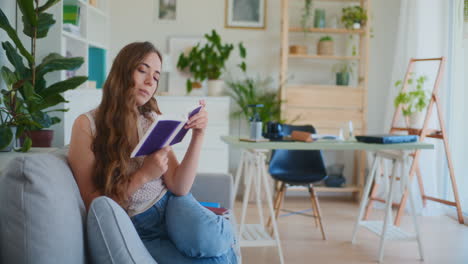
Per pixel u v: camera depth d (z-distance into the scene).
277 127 3.10
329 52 4.68
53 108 3.03
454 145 4.19
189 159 1.72
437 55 4.23
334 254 3.12
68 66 2.53
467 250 3.24
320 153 3.75
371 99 5.00
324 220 4.02
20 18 2.89
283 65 4.59
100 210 1.30
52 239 1.20
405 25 4.45
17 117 2.30
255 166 3.12
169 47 4.80
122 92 1.58
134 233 1.34
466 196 4.06
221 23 4.86
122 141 1.54
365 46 4.60
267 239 2.86
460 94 4.10
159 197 1.68
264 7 4.88
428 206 4.22
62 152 1.72
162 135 1.43
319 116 4.63
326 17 4.91
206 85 4.82
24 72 2.46
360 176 4.70
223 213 1.79
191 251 1.51
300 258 3.02
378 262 2.97
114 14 4.77
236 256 1.70
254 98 4.67
